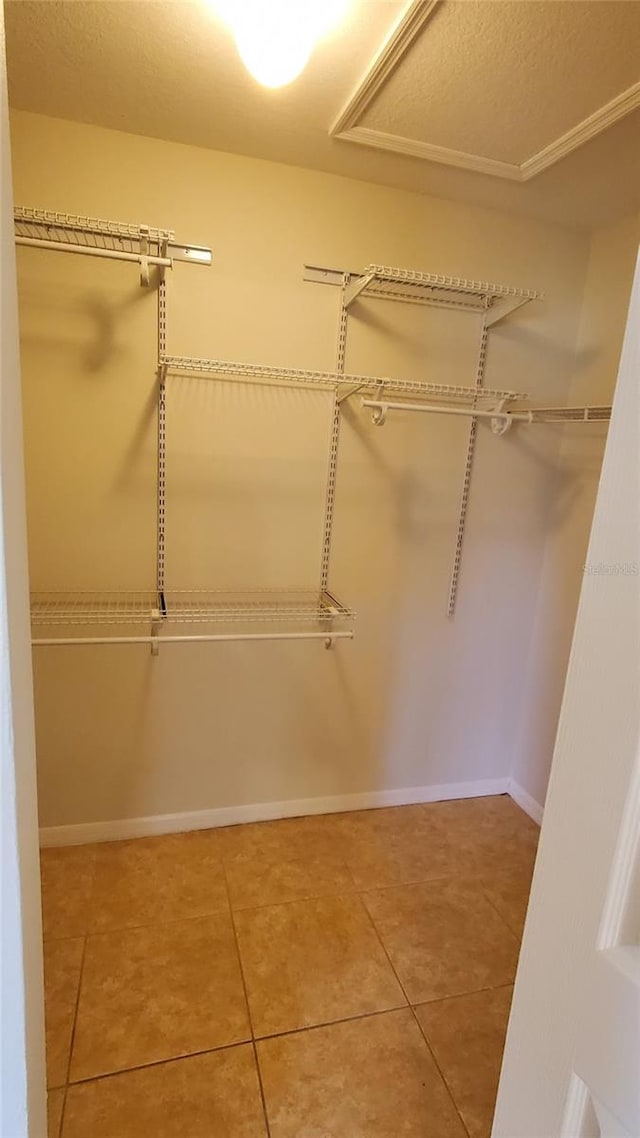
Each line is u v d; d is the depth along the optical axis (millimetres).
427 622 2244
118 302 1695
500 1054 1395
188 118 1529
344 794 2311
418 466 2092
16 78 1384
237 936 1686
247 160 1712
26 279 1625
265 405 1879
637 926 490
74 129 1570
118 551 1850
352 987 1545
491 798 2490
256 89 1386
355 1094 1287
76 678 1910
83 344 1695
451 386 2018
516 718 2479
